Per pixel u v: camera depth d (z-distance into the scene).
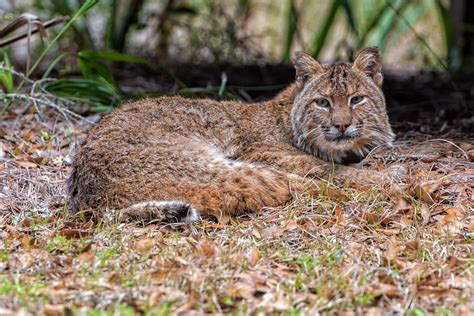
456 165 11.52
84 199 10.30
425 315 7.25
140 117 10.88
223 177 10.25
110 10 19.70
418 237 9.14
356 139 10.95
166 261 8.45
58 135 13.53
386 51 23.27
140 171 10.24
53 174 11.93
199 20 22.95
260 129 11.40
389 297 7.73
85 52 14.72
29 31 13.66
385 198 10.34
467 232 9.31
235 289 7.74
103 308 7.38
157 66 16.88
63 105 14.63
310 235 9.38
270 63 20.89
